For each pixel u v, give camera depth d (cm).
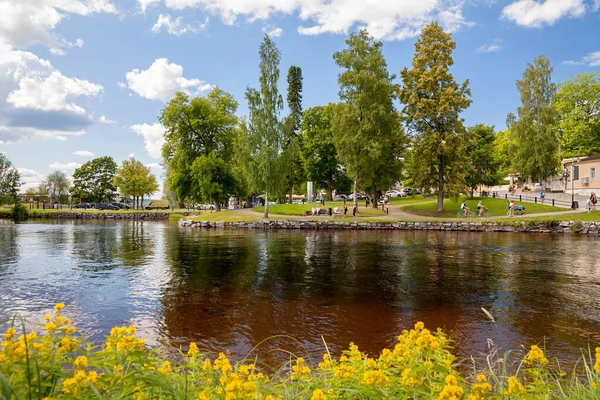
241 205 8288
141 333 788
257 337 768
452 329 805
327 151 6209
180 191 5362
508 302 1010
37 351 229
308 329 814
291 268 1520
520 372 577
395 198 7369
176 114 5181
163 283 1248
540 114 5216
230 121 5544
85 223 4969
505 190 6856
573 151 5691
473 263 1631
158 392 273
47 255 1916
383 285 1216
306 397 296
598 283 1231
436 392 265
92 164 9106
